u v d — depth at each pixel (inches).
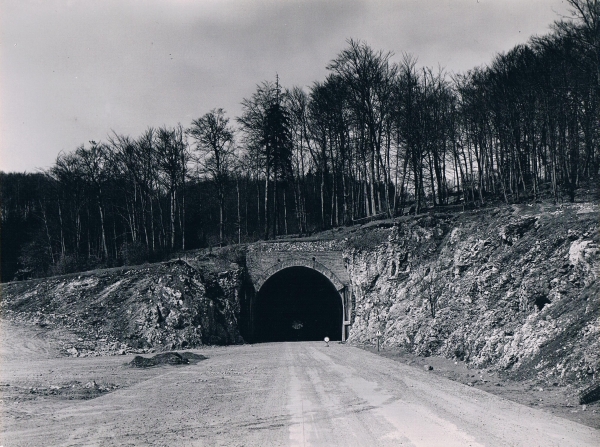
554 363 902.4
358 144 2866.6
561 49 2033.7
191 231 3203.7
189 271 2191.2
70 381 1103.0
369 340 1948.8
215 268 2287.2
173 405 823.7
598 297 946.7
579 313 956.0
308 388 959.0
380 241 2182.6
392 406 773.9
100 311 2034.9
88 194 3051.2
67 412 778.2
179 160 2851.9
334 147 3026.6
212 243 2837.1
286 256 2315.5
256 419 705.0
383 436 602.5
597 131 1845.5
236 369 1285.7
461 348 1296.8
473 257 1566.2
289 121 2864.2
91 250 3289.9
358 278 2204.7
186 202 3432.6
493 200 2509.8
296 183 3184.1
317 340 2508.6
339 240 2310.5
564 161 2223.2
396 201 2659.9
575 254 1103.0
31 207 3740.2
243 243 2588.6
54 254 3117.6
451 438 589.9
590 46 1769.2
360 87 2645.2
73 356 1646.2
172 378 1142.3
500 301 1250.0
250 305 2289.6
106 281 2185.0
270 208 3577.8
